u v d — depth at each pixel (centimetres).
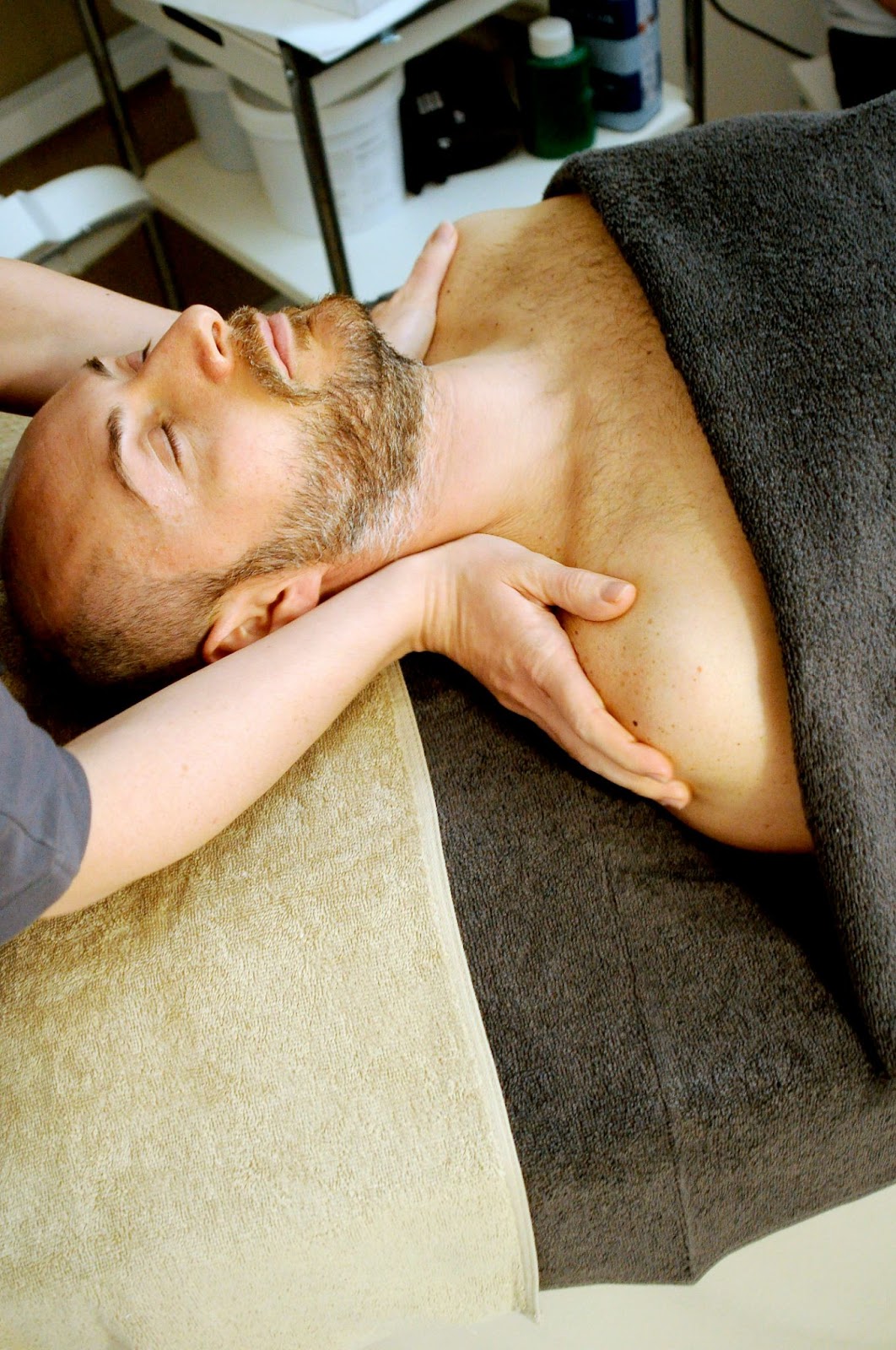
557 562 93
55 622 93
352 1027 81
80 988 84
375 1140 78
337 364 92
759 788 85
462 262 113
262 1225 77
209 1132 79
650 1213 82
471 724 96
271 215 161
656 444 92
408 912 84
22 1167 79
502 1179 78
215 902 86
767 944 85
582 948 84
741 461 83
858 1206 90
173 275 183
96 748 79
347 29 121
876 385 85
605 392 96
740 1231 87
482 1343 96
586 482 94
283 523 90
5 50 184
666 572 86
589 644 88
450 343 111
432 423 95
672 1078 79
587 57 149
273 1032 81
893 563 83
